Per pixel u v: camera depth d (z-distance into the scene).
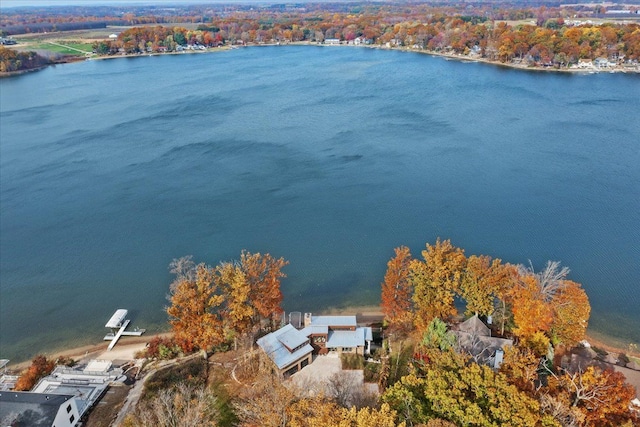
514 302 71.56
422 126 193.50
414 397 51.50
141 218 126.44
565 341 71.31
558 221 118.50
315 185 143.00
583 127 186.25
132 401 66.75
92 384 72.56
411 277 79.50
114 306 95.25
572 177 143.25
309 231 117.69
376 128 192.75
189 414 55.94
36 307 95.38
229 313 75.88
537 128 186.62
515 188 137.25
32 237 118.88
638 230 113.50
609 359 73.69
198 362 75.81
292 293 96.25
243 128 196.75
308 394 60.66
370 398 63.25
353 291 96.56
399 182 143.25
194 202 134.50
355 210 127.31
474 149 167.12
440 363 54.38
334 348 75.00
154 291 98.94
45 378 74.25
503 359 62.22
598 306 88.31
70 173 156.25
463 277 77.56
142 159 166.62
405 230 116.81
